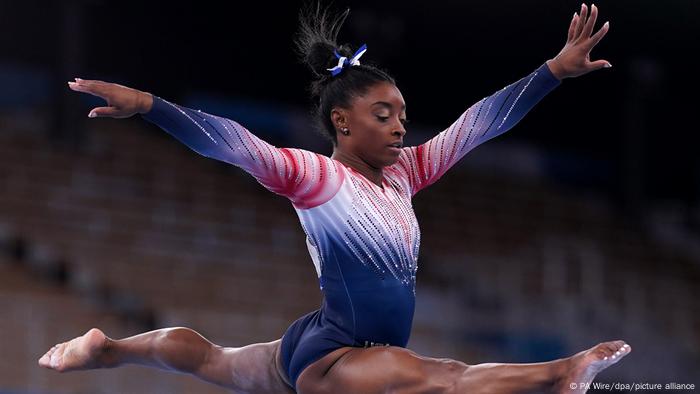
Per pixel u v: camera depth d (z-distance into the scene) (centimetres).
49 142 2645
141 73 3067
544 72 733
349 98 689
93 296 2191
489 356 2400
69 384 1844
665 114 3481
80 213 2428
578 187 3512
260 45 3034
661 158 3622
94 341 708
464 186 3225
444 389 612
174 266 2361
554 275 2825
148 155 2795
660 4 2642
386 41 2794
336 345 666
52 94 2680
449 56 3053
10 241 2277
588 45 719
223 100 3166
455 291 2653
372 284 672
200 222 2581
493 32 2855
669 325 2775
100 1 2684
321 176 665
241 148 640
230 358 720
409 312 687
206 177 2798
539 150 3500
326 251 675
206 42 3019
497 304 2622
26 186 2453
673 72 3155
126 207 2525
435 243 2858
